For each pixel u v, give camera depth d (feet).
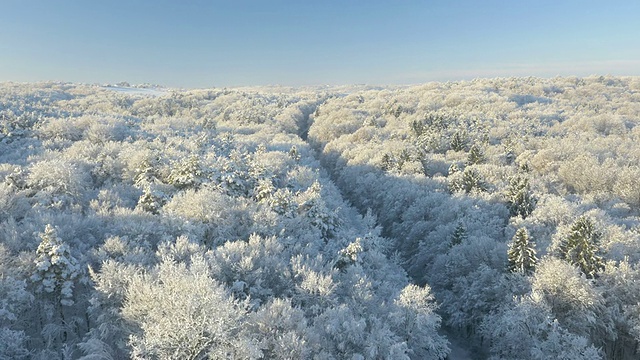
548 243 127.34
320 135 417.28
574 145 256.93
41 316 81.00
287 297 89.10
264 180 152.25
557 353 91.50
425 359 93.20
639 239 116.47
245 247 99.04
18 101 385.50
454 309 128.67
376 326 81.92
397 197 207.31
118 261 88.07
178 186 147.43
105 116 322.34
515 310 101.60
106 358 65.05
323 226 134.82
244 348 60.44
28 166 141.59
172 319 61.16
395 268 142.10
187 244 94.79
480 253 134.41
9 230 92.89
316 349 71.26
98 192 142.92
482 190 196.75
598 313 102.27
